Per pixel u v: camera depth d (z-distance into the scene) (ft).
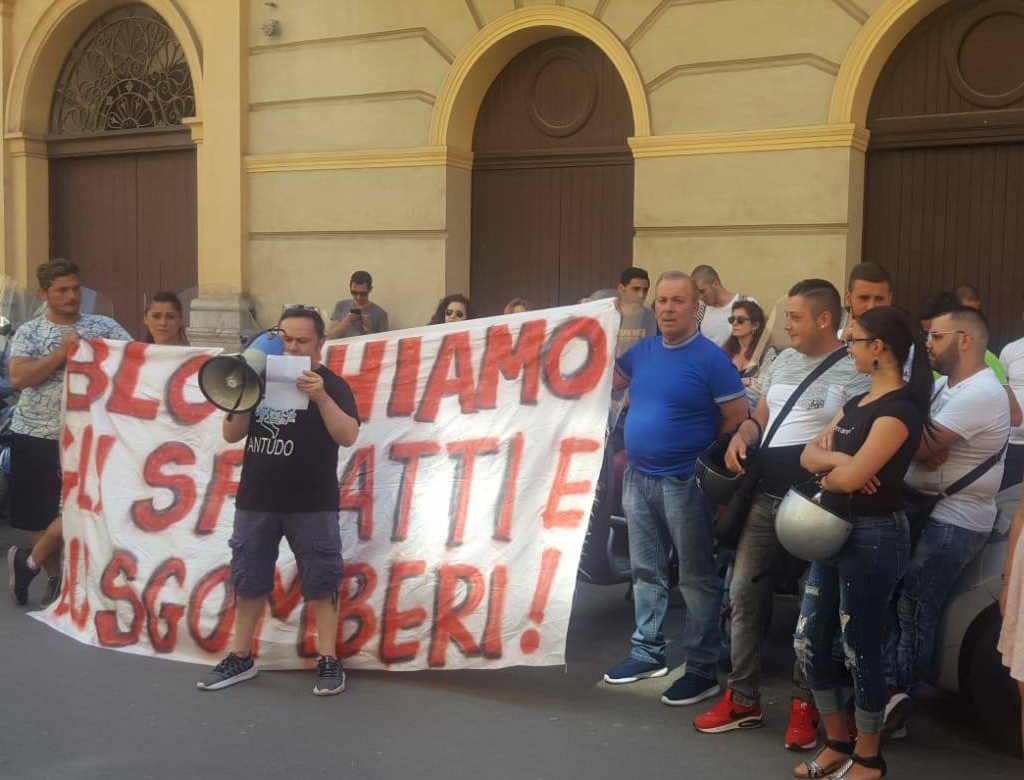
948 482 14.75
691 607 16.26
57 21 45.73
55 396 20.95
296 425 16.29
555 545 16.70
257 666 17.49
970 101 28.94
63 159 47.50
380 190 37.63
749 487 14.67
